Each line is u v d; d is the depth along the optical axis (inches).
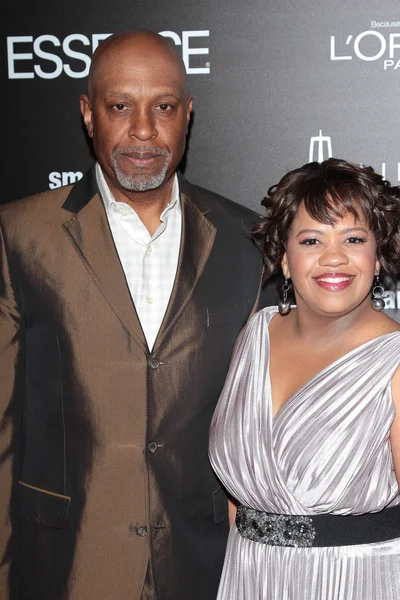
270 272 69.3
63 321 71.5
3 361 72.4
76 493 72.1
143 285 73.5
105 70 70.5
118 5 91.5
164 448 71.8
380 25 89.7
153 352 71.4
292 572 64.0
